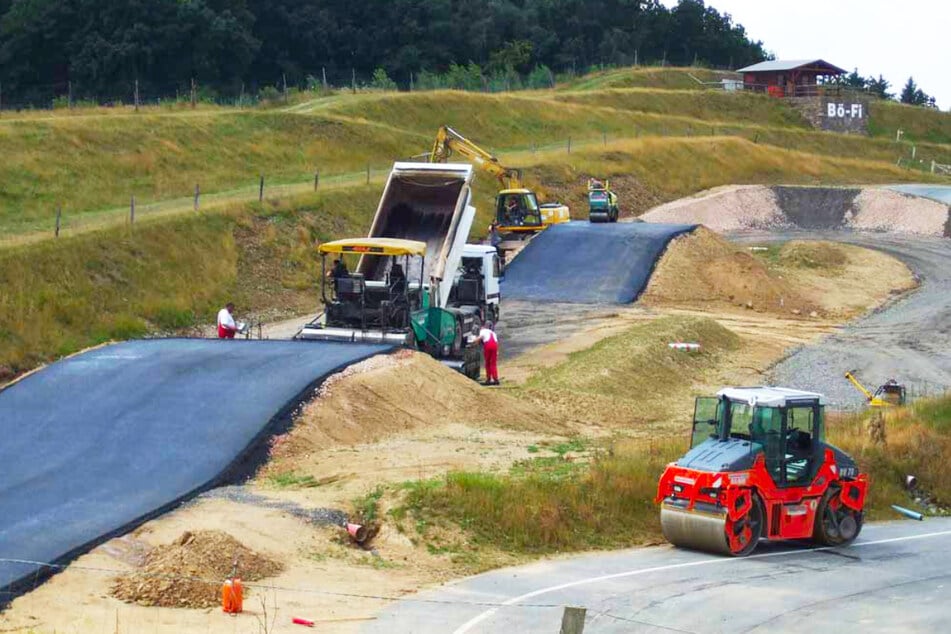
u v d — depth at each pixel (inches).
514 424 1189.7
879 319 2126.0
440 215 1562.5
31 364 1491.1
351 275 1368.1
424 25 5334.6
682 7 6146.7
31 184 2167.8
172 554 706.8
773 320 2078.0
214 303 1836.9
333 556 767.1
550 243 2397.9
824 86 4982.8
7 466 920.9
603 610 684.1
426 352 1407.5
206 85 4495.6
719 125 4222.4
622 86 4894.2
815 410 869.8
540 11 5831.7
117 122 2559.1
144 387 1088.8
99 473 900.6
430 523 822.5
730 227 3171.8
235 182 2524.6
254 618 639.8
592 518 874.8
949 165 4461.1
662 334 1729.8
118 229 1840.6
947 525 995.9
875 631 661.9
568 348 1679.4
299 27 4990.2
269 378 1107.3
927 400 1353.3
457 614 666.2
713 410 885.8
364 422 1066.7
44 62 4397.1
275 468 937.5
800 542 898.1
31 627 610.2
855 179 3818.9
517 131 3609.7
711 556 830.5
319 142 2920.8
